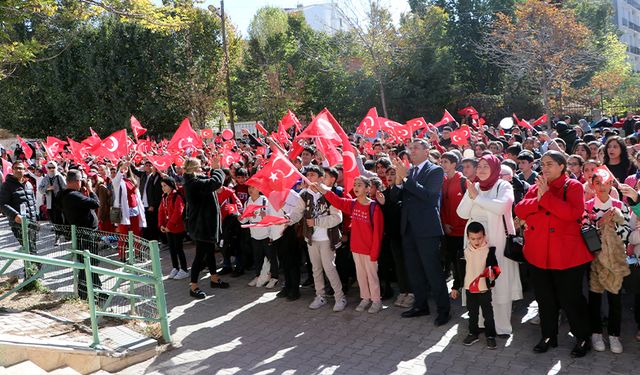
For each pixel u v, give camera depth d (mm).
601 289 4961
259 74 37656
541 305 5105
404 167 6098
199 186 7465
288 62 37938
